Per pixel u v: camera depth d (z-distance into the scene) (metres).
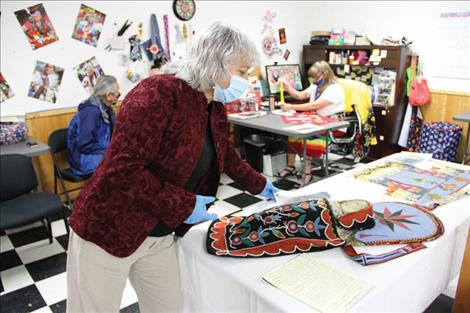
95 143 3.03
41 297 2.18
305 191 1.69
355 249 1.21
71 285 1.25
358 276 1.08
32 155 2.75
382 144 4.47
